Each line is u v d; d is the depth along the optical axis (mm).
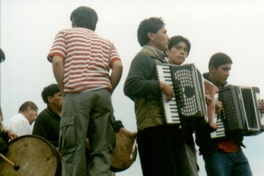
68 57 5348
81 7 5652
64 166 5180
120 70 5438
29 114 7574
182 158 5496
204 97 5621
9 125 7309
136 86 5406
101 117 5273
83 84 5238
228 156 6355
